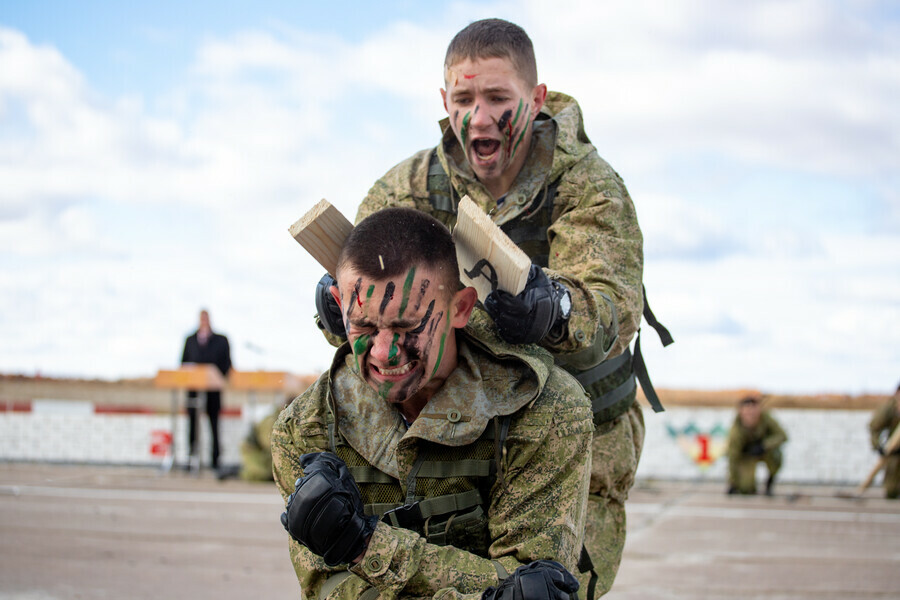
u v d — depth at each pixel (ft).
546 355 7.62
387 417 7.46
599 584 9.33
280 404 35.76
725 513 30.66
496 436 7.15
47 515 26.12
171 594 17.34
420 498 7.25
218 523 25.49
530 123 9.11
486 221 6.82
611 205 8.84
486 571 6.87
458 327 7.22
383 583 6.82
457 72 8.93
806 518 29.78
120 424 39.01
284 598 17.22
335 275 7.50
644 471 40.78
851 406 59.47
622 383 9.50
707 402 62.85
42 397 54.19
